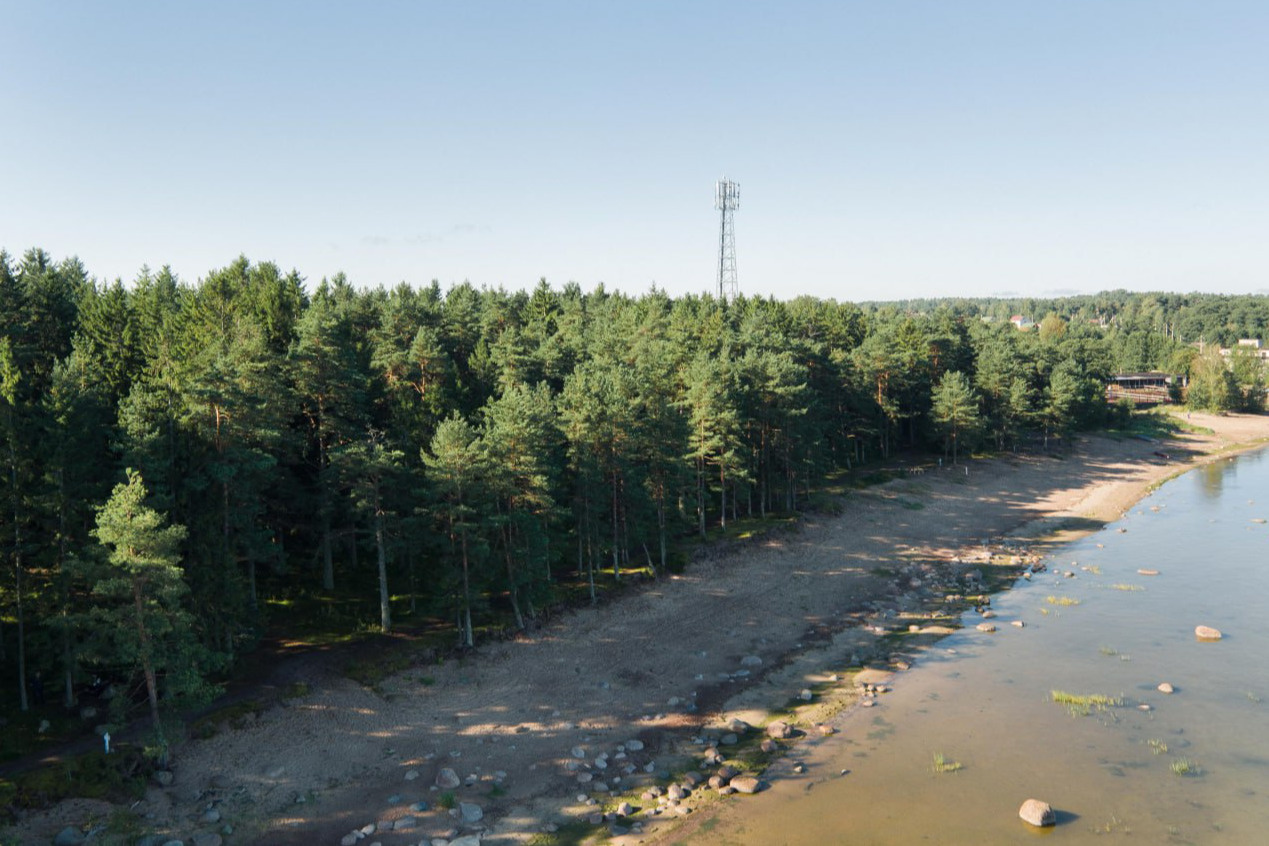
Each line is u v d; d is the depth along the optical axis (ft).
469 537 166.61
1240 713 138.10
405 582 195.83
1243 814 107.76
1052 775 119.34
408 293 393.09
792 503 274.98
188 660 123.24
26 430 135.33
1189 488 352.90
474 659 164.66
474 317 355.97
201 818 110.63
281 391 172.86
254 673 149.59
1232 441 482.28
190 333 215.72
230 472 144.66
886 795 115.14
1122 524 290.15
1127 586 215.10
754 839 105.50
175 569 118.73
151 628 119.24
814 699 150.92
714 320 383.65
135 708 133.28
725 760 128.06
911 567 238.27
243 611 148.87
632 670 164.86
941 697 148.77
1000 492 330.95
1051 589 215.51
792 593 211.82
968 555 252.21
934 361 402.93
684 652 174.70
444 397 216.33
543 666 164.86
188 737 126.62
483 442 169.89
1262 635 175.52
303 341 182.39
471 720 142.10
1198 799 111.75
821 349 340.59
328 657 157.48
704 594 207.62
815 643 180.65
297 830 109.29
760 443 273.54
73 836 103.40
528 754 130.72
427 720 141.38
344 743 131.95
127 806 111.34
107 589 113.91
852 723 139.33
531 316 411.34
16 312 225.97
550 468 186.09
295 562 198.49
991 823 107.14
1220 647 169.07
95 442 145.79
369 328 299.58
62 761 115.75
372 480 171.94
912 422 390.42
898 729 136.26
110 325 229.25
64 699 134.21
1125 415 501.56
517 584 181.16
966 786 116.98
